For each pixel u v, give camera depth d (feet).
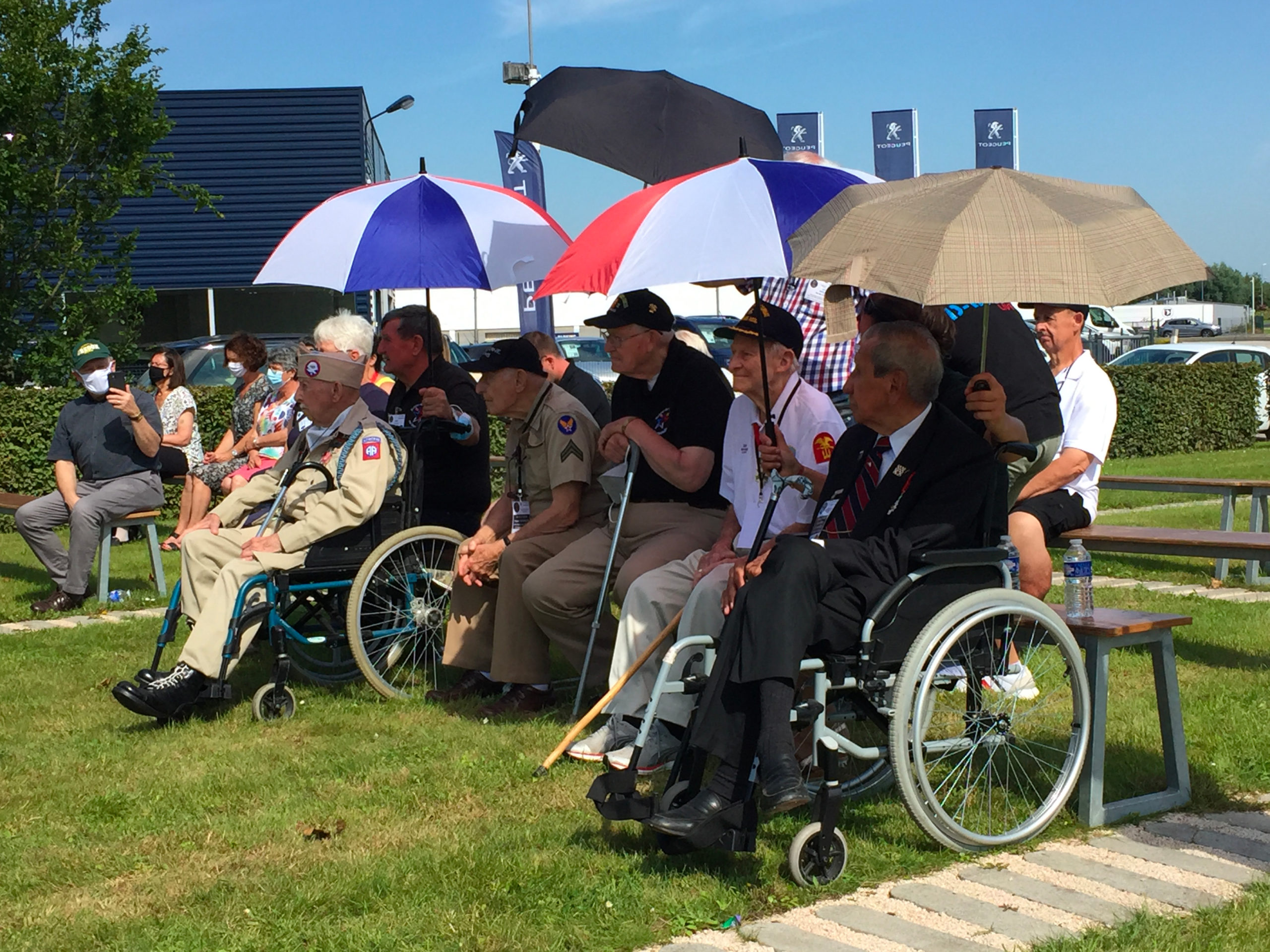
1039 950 10.07
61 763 16.10
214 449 43.93
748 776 11.75
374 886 11.80
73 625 25.94
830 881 11.70
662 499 17.51
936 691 14.94
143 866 12.66
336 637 19.11
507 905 11.32
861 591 12.15
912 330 13.00
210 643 17.57
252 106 84.12
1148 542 19.94
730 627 12.01
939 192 11.70
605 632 18.07
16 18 48.78
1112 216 11.38
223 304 96.02
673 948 10.49
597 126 18.60
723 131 18.89
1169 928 10.36
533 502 18.74
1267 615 23.03
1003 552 12.71
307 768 15.67
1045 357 18.19
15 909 11.62
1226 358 70.95
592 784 12.55
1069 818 13.34
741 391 15.84
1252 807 13.65
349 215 19.92
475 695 19.16
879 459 13.42
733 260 14.17
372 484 18.53
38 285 51.34
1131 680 18.70
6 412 41.88
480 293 90.48
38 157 50.62
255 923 11.12
